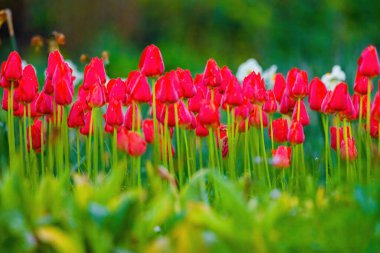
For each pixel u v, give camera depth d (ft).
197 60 57.57
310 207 12.71
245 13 60.90
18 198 11.55
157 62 15.24
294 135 15.65
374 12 59.77
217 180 12.21
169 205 11.72
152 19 69.21
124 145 14.64
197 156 20.15
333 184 14.94
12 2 72.28
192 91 15.78
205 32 67.62
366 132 16.40
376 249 11.69
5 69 15.29
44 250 11.19
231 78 16.11
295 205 12.96
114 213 10.99
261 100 16.02
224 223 11.12
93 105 15.38
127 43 65.82
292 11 59.36
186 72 15.75
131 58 50.01
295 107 16.70
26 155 15.81
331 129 16.52
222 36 66.39
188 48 63.31
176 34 68.03
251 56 63.52
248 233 11.06
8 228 10.99
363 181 14.94
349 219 11.87
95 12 66.18
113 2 66.33
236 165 16.53
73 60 65.00
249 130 17.85
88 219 11.15
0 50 68.54
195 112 16.62
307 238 11.69
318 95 16.03
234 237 11.07
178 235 11.04
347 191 12.92
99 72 16.42
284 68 35.37
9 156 16.35
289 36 58.65
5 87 15.65
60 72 15.38
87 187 11.63
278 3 60.59
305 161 17.80
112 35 57.11
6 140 17.89
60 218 11.28
